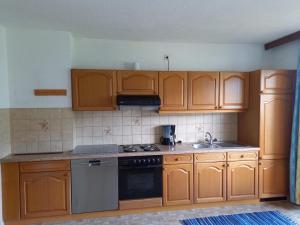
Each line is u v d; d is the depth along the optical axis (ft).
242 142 12.27
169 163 10.25
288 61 11.73
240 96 11.54
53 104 10.06
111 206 9.89
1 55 9.16
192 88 11.12
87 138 11.42
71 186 9.56
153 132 12.02
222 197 10.75
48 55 9.94
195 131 12.45
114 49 11.44
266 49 12.61
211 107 11.32
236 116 12.73
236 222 9.38
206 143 12.20
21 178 9.16
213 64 12.39
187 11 7.96
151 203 10.18
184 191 10.41
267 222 9.37
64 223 9.42
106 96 10.43
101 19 8.66
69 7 7.53
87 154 9.60
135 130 11.84
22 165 9.14
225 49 12.46
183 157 10.36
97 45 11.27
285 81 10.93
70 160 9.49
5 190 9.10
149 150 10.32
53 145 10.11
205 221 9.47
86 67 11.19
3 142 9.18
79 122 11.32
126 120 11.75
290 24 9.41
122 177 9.91
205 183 10.59
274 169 11.12
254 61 12.69
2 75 9.20
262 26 9.62
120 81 10.52
